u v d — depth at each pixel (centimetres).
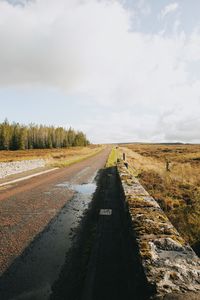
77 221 746
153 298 207
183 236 563
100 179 1628
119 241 562
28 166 2355
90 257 493
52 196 1124
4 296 382
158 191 1052
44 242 589
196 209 734
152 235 345
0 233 654
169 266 258
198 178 1502
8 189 1323
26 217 795
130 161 2755
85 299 356
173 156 4456
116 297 359
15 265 480
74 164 2900
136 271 303
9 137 9894
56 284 410
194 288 219
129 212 472
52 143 12412
